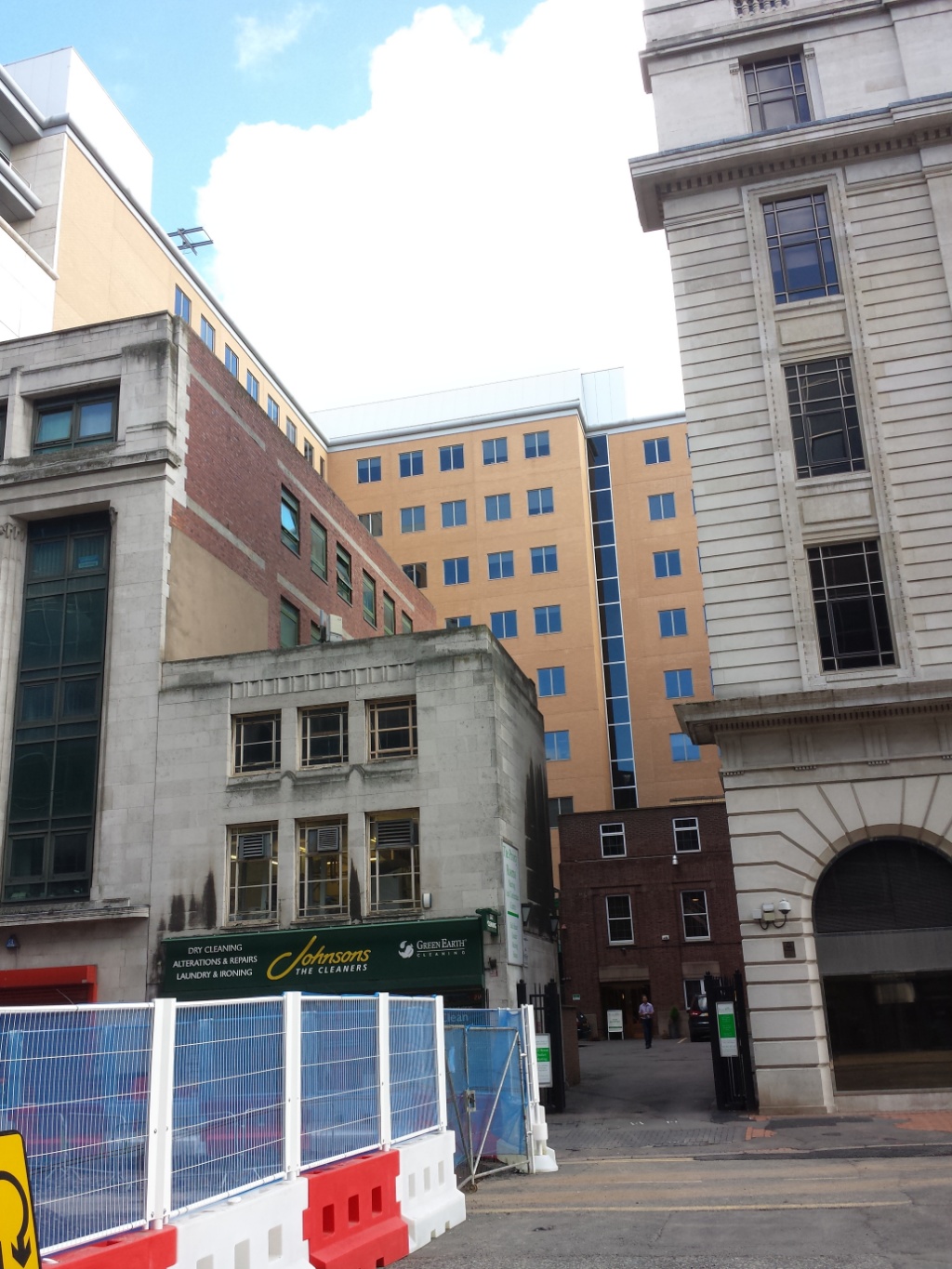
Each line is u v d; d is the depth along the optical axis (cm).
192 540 3098
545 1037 2358
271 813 2723
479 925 2509
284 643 3706
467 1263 1033
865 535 2302
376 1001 1189
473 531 6675
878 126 2445
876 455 2328
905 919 2131
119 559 2953
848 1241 1031
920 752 2164
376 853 2688
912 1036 2077
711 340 2483
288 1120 962
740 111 2605
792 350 2438
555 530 6544
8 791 2897
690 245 2553
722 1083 2166
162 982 2639
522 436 6769
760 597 2312
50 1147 676
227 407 3406
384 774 2703
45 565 3056
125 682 2873
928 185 2444
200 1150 831
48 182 4534
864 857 2180
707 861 4856
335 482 7000
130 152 5203
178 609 2988
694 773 6134
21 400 3162
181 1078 819
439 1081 1345
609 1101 2484
